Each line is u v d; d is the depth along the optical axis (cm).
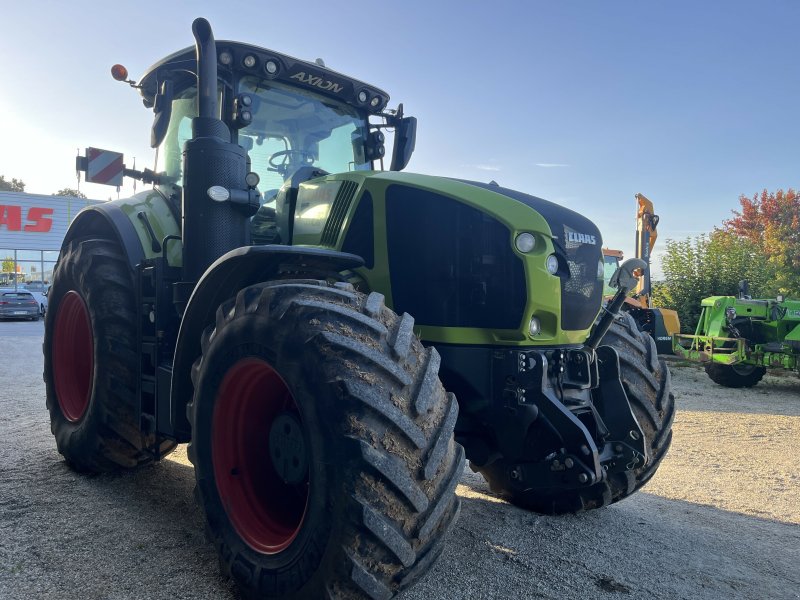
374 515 196
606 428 305
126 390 362
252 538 246
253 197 313
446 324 279
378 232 293
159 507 344
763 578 281
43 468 412
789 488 426
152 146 374
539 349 274
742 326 941
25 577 255
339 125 405
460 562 287
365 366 212
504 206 278
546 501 353
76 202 3194
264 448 269
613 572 282
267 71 357
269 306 235
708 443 563
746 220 2898
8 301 2192
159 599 241
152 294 347
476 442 291
